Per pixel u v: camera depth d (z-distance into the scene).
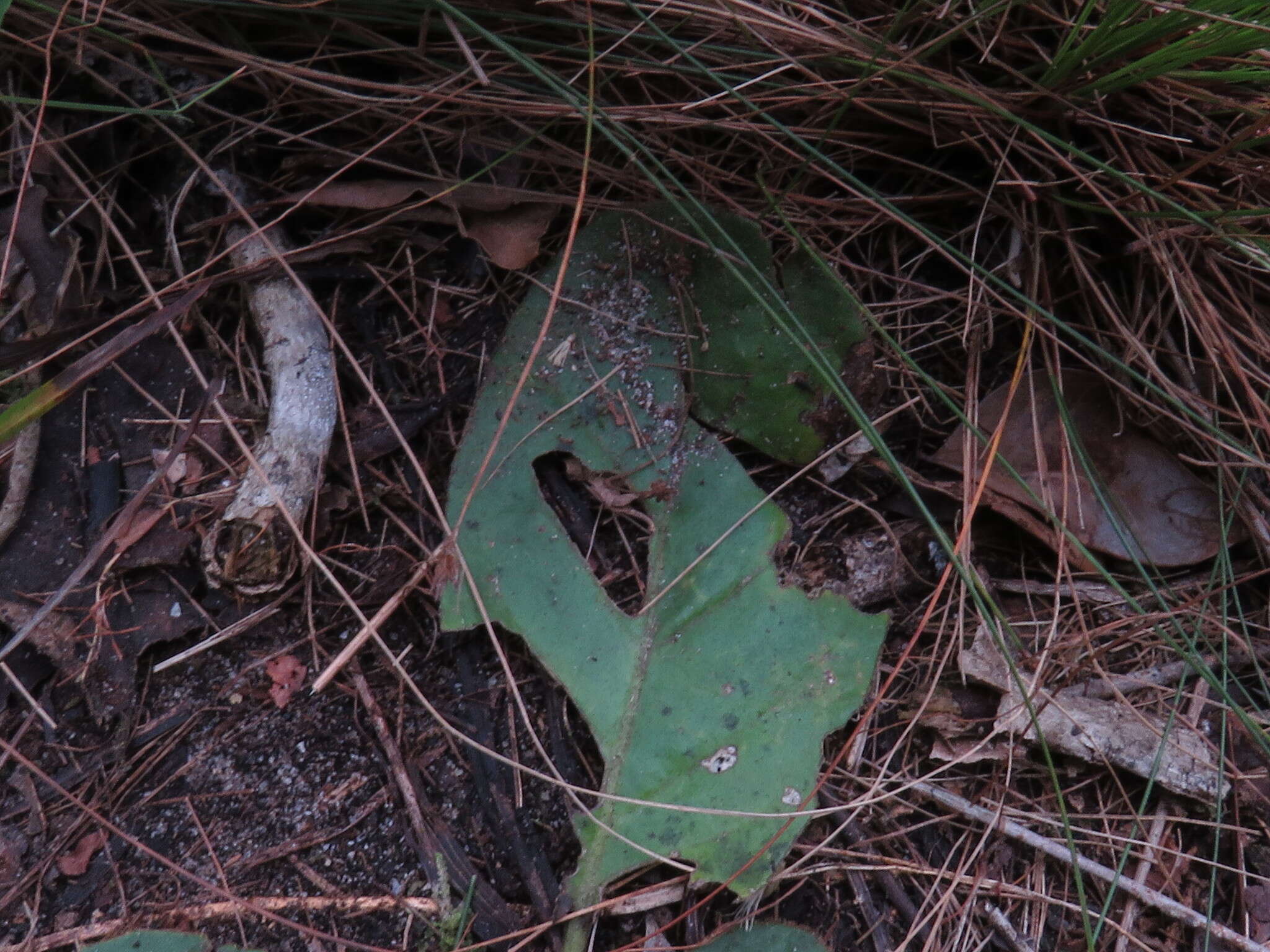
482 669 0.40
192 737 0.40
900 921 0.39
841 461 0.42
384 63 0.43
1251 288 0.44
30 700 0.39
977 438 0.42
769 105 0.43
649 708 0.39
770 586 0.40
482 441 0.41
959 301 0.44
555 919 0.38
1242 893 0.40
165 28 0.42
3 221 0.41
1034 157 0.43
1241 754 0.41
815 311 0.42
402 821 0.39
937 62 0.43
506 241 0.42
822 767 0.40
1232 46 0.39
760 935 0.38
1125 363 0.43
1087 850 0.40
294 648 0.40
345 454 0.41
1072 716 0.41
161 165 0.43
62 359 0.41
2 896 0.38
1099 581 0.42
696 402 0.42
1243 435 0.43
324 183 0.41
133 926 0.38
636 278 0.42
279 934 0.38
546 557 0.40
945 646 0.42
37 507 0.40
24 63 0.42
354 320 0.43
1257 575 0.42
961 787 0.41
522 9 0.42
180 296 0.41
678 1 0.41
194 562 0.40
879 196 0.42
